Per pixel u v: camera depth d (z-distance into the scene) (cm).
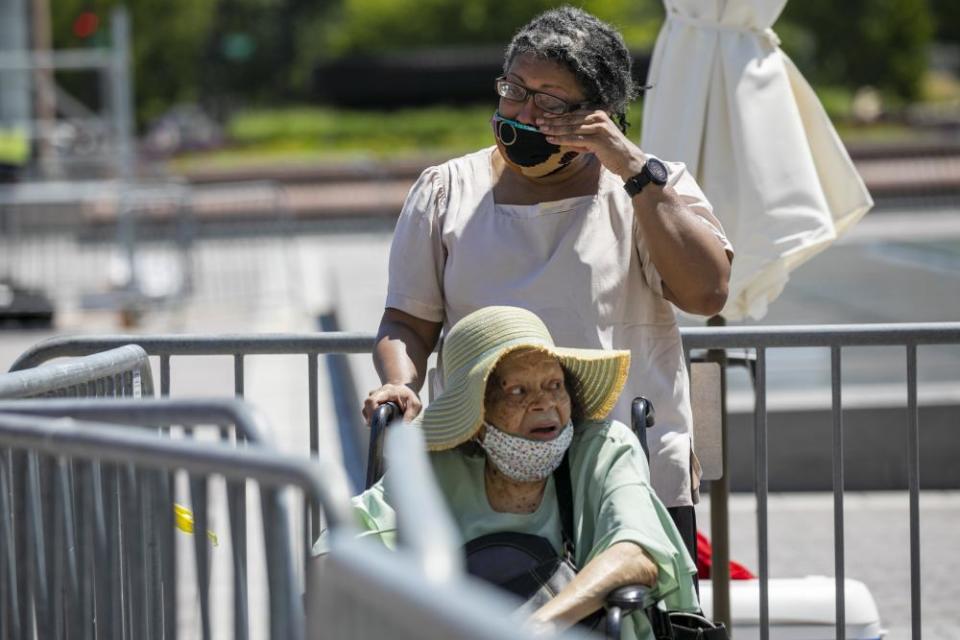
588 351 535
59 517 447
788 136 762
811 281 2745
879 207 4284
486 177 608
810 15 8350
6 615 448
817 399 1330
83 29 3316
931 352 1864
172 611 438
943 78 10150
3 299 2316
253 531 1052
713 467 727
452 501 539
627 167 558
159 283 2416
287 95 10281
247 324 2338
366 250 3597
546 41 559
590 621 507
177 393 1720
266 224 3506
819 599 766
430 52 6444
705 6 775
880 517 1253
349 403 1577
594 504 530
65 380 534
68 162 3080
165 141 6106
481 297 590
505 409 521
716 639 518
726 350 761
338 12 10375
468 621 249
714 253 563
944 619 998
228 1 9956
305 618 486
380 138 5706
